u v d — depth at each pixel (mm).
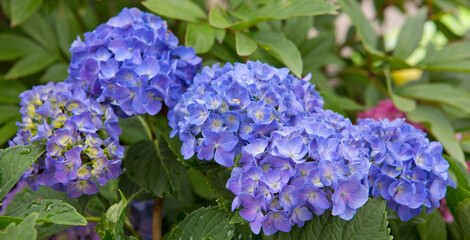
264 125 829
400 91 1179
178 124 867
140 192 1004
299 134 832
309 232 842
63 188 876
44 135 849
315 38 1188
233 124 835
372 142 858
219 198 863
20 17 1187
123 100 881
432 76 1344
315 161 796
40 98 892
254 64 893
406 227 1039
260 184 801
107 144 877
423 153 866
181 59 933
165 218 1097
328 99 1022
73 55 918
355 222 822
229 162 836
